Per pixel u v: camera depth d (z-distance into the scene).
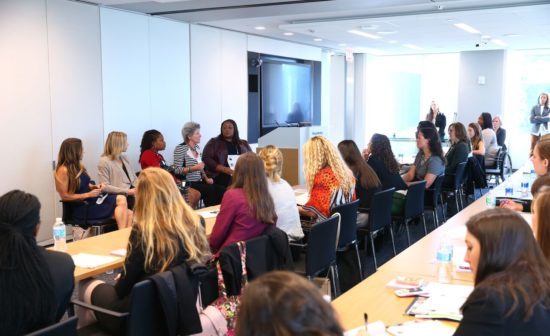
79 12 6.21
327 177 4.20
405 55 14.09
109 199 5.12
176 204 2.67
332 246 3.53
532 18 7.59
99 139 6.57
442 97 13.98
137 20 7.07
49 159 5.96
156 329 2.49
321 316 0.92
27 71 5.68
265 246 3.02
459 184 7.39
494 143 9.74
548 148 3.34
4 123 5.49
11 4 5.47
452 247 2.97
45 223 5.95
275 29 8.87
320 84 11.98
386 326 2.02
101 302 2.71
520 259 1.53
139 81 7.15
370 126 13.99
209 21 7.97
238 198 3.21
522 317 1.45
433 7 7.01
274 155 3.84
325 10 7.10
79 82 6.27
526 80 12.68
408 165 7.96
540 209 1.87
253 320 0.92
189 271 2.58
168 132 7.72
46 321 2.05
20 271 1.98
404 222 5.38
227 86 8.91
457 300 2.23
